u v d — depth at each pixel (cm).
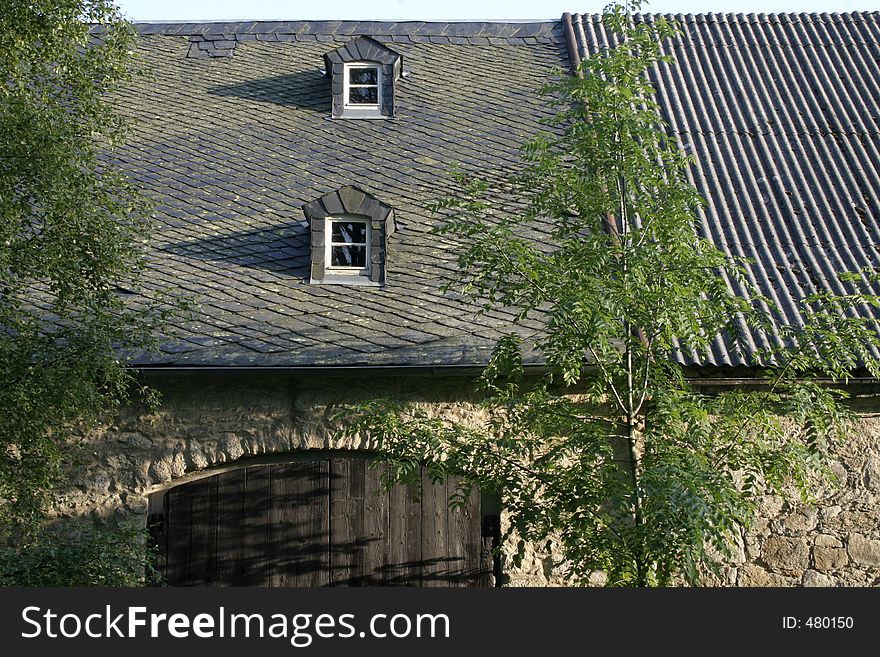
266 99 1284
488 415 907
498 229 719
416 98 1282
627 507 657
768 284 985
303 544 907
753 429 779
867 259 1020
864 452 909
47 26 756
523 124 1234
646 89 745
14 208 691
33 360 701
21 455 720
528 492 696
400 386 912
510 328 921
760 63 1317
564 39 1408
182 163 1160
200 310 944
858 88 1277
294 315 946
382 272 1002
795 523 900
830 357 717
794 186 1114
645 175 724
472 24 1425
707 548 898
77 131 758
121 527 808
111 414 840
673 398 684
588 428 689
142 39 1405
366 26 1427
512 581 894
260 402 912
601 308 668
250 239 1048
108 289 765
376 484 918
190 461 905
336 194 1019
